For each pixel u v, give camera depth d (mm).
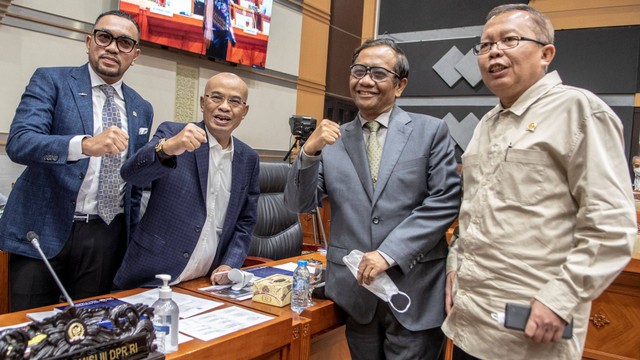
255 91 4180
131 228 2014
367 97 1576
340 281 1599
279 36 4371
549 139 1171
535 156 1187
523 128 1241
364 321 1569
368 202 1568
